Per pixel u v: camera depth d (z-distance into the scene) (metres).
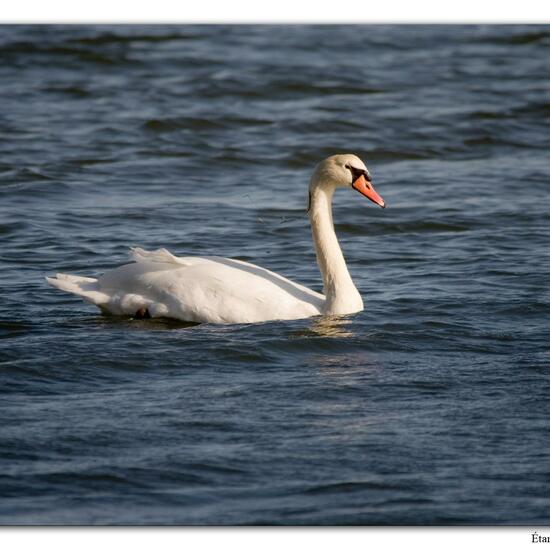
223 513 9.68
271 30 43.12
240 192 24.44
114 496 9.97
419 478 10.32
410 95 33.84
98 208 22.73
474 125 30.34
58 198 23.48
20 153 26.91
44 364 13.24
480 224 21.61
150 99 32.75
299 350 14.04
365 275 18.12
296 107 32.22
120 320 15.30
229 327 14.88
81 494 10.00
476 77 36.38
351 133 29.61
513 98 33.50
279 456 10.77
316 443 11.07
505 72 37.16
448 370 13.32
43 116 30.64
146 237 20.62
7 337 14.41
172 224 21.62
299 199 23.86
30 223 21.38
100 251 19.58
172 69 36.53
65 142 28.05
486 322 15.28
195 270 15.37
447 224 21.61
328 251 15.66
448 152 28.44
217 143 28.42
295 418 11.73
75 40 39.28
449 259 19.03
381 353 13.99
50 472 10.38
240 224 21.72
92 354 13.62
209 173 26.16
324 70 36.66
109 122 30.08
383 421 11.66
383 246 20.14
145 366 13.32
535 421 11.66
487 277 17.75
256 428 11.44
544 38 42.50
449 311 15.78
